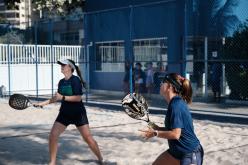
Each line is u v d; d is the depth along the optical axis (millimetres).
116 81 22594
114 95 22047
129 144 9477
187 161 4574
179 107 4547
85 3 25406
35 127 11898
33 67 23172
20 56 22688
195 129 11641
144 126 11938
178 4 19656
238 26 18250
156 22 20641
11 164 7805
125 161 7949
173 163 4734
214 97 18047
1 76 22344
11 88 22609
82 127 7207
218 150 8938
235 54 17375
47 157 8297
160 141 9734
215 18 19594
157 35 20625
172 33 19922
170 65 19906
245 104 16938
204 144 9594
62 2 29422
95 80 23906
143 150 8875
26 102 6648
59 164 7730
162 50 20438
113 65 22781
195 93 19234
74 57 23922
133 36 21656
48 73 23438
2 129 11570
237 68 17250
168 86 4730
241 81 17062
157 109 14938
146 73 20109
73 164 7738
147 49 21141
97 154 7531
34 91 23141
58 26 29891
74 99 6965
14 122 12953
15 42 24078
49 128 11688
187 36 18703
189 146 4578
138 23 21469
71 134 10562
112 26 22875
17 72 22766
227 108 15742
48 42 25656
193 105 16656
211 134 10867
